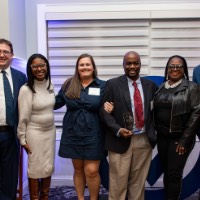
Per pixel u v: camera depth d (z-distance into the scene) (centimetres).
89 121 243
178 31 345
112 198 253
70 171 365
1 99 234
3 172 246
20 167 277
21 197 280
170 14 337
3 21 283
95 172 251
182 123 239
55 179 365
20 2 329
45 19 349
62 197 324
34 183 252
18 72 255
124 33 348
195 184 291
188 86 240
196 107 234
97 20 349
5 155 243
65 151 249
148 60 350
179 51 347
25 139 245
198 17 337
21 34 332
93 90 249
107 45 351
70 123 248
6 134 238
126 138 241
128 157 246
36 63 241
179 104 236
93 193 256
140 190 256
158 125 248
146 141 246
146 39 347
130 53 244
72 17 346
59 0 349
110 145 245
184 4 337
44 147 249
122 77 250
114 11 342
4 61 238
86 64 247
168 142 248
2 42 238
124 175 247
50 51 358
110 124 235
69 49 357
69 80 262
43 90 251
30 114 244
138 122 240
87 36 352
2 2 282
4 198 248
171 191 246
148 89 249
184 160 242
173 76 244
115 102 242
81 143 244
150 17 339
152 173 297
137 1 341
